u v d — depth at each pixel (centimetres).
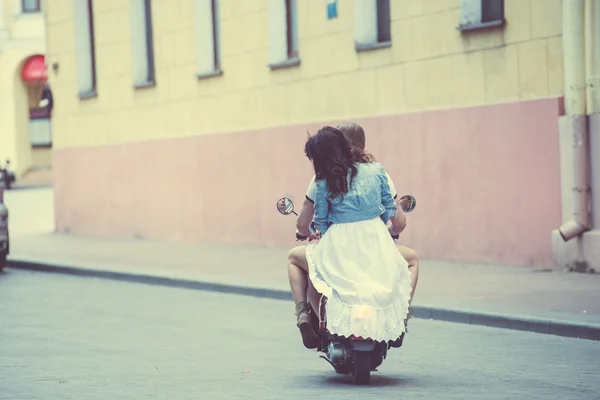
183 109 2586
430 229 1988
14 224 3272
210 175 2509
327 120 2189
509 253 1847
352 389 939
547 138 1767
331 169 926
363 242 922
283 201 945
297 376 1013
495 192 1862
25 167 5612
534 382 970
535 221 1800
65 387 966
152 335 1293
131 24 2727
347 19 2130
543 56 1769
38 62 5559
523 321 1287
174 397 914
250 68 2383
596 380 978
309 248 944
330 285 913
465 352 1145
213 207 2508
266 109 2347
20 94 5597
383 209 936
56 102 3012
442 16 1936
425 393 919
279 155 2316
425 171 1986
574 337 1231
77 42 2920
